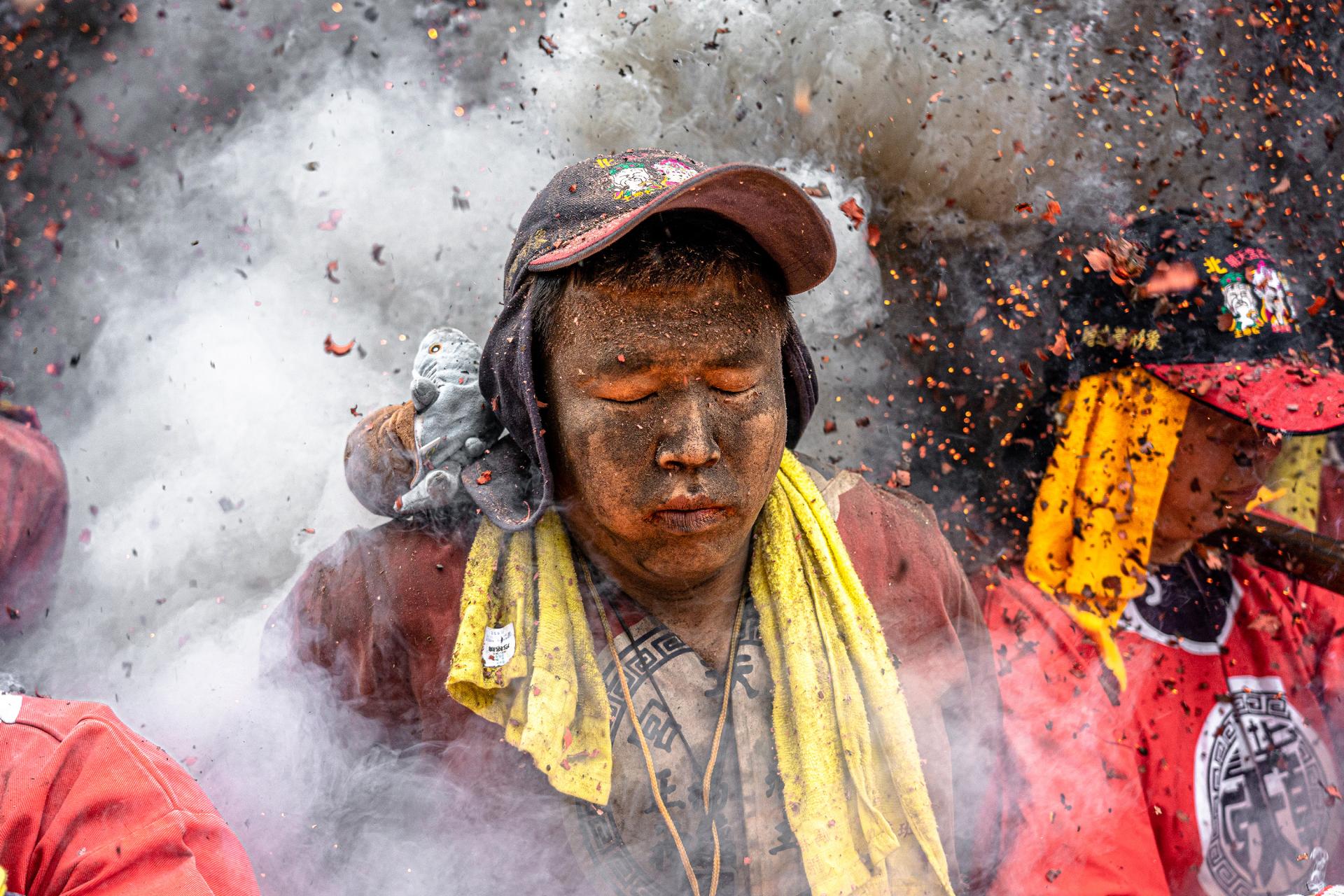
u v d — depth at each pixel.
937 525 1.88
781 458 1.61
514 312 1.46
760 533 1.60
